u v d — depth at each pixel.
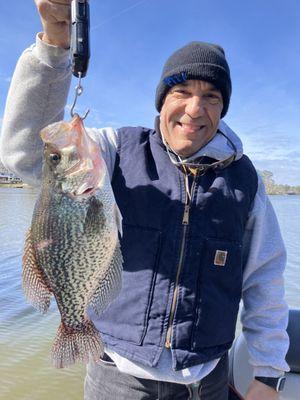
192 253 0.74
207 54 0.75
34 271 0.69
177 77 0.75
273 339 0.83
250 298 0.85
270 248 0.84
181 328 0.72
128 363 0.72
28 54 0.70
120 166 0.78
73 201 0.68
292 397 1.06
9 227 6.00
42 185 0.69
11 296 2.79
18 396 1.66
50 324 2.35
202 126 0.76
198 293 0.74
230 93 0.80
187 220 0.74
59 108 0.73
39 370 1.88
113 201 0.69
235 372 1.09
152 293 0.72
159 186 0.76
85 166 0.68
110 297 0.68
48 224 0.68
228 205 0.77
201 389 0.75
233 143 0.82
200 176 0.77
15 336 2.17
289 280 3.62
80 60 0.63
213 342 0.75
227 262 0.76
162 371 0.71
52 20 0.66
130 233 0.74
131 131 0.82
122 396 0.73
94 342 0.69
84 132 0.69
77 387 1.77
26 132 0.72
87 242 0.68
